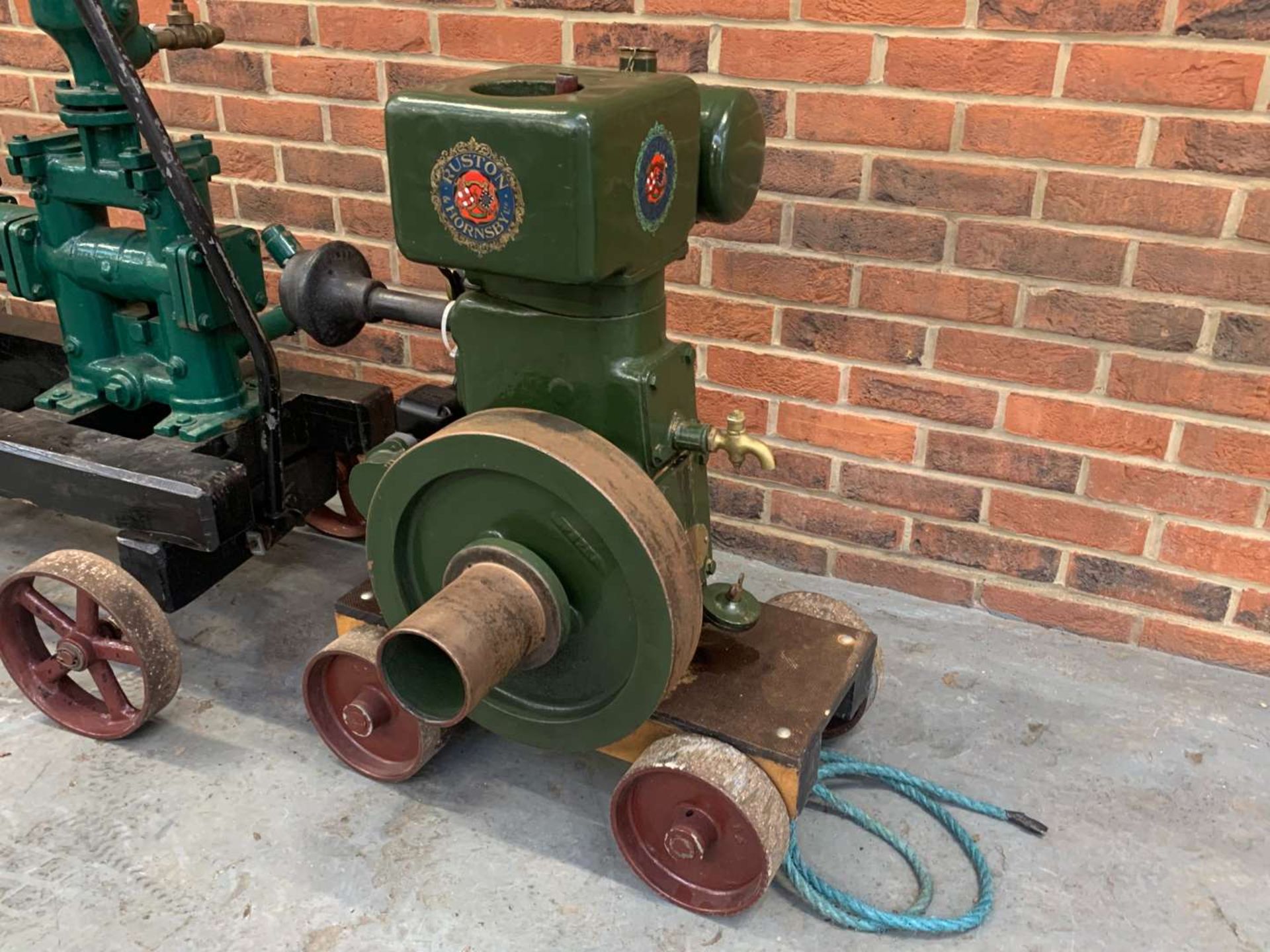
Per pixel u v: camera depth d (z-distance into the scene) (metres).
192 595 1.84
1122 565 2.02
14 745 1.81
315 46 2.25
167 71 2.42
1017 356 1.93
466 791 1.74
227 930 1.49
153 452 1.80
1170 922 1.52
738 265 2.06
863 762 1.78
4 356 2.28
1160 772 1.78
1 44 2.57
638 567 1.38
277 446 1.84
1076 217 1.80
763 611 1.76
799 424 2.16
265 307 1.93
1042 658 2.04
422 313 1.63
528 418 1.46
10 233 1.87
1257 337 1.76
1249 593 1.94
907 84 1.82
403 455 1.49
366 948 1.47
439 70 2.16
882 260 1.96
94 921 1.50
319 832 1.66
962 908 1.55
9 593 1.79
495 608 1.40
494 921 1.52
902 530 2.17
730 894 1.53
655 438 1.50
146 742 1.82
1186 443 1.88
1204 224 1.72
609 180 1.25
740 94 1.50
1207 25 1.61
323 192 2.40
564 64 2.05
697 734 1.52
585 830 1.68
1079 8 1.67
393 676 1.38
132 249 1.81
